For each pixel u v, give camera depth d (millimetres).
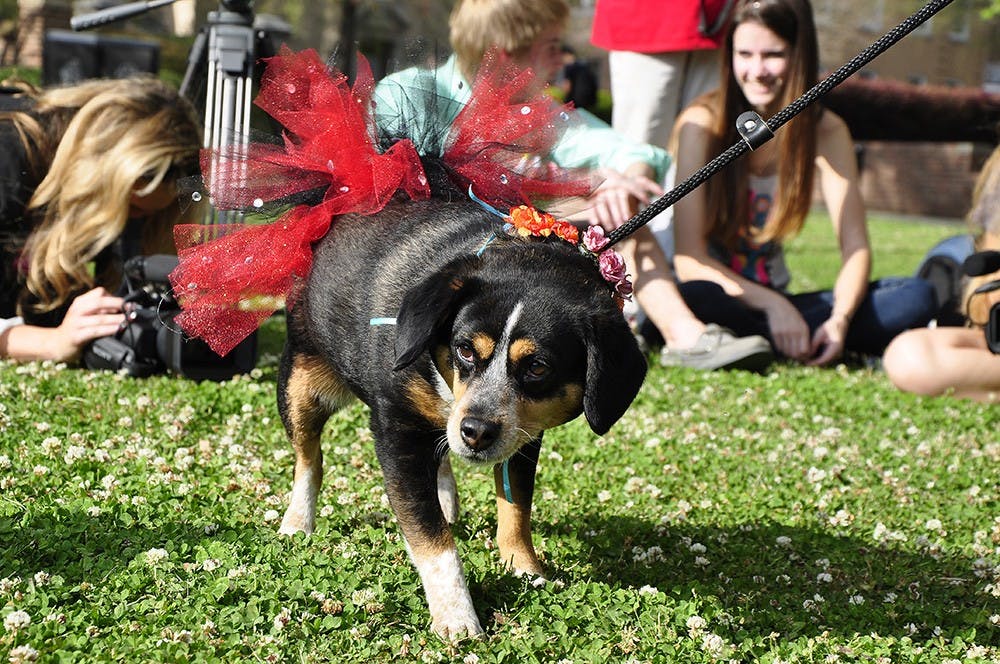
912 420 5812
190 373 5551
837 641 3164
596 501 4309
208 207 4867
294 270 3646
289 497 3969
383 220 3475
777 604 3414
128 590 3049
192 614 2939
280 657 2787
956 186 26438
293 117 3750
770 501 4414
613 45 7633
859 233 7359
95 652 2756
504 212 3516
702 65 7656
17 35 18000
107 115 5492
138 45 9906
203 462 4281
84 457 4164
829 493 4539
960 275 7398
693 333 6809
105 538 3395
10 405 4781
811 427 5660
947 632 3307
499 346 2908
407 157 3580
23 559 3219
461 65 5082
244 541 3465
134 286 5688
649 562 3709
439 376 3031
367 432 4820
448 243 3238
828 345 7043
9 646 2730
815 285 10477
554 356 2910
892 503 4512
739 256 7520
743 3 6879
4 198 5562
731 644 3068
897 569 3771
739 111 7020
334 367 3559
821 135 7461
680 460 4875
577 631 3098
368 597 3070
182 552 3328
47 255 5578
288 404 3734
